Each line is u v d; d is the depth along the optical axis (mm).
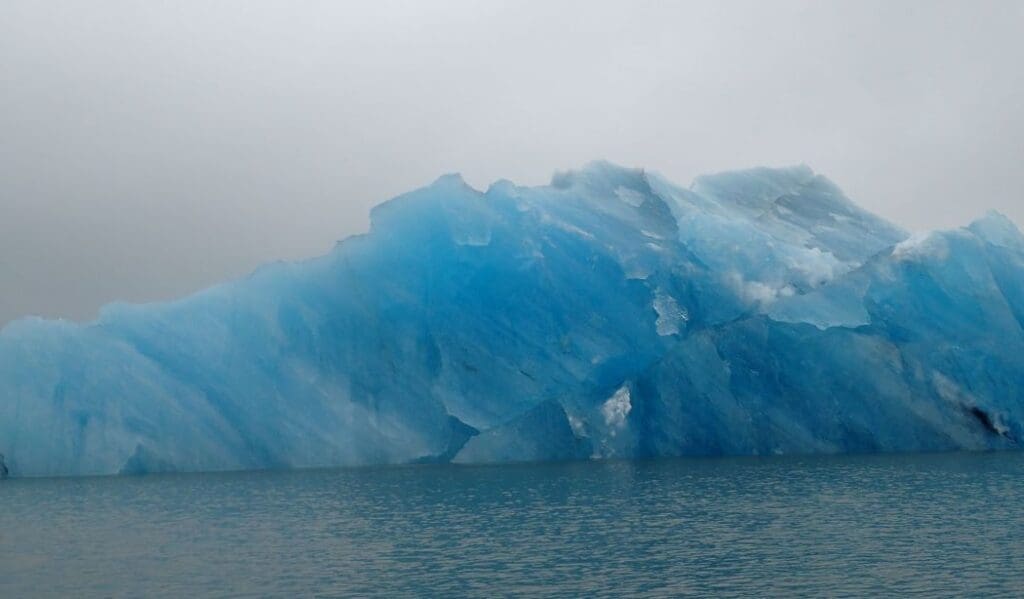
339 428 38844
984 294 39375
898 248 39438
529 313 40031
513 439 39156
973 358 38875
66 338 38344
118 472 37406
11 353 37906
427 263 40312
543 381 39281
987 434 38906
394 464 38812
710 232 40562
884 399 38938
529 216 40906
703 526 21328
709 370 39156
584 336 39875
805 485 27984
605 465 36125
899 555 17625
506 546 19531
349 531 21734
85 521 24188
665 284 40438
